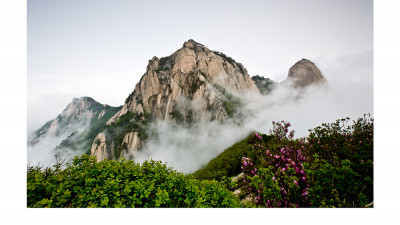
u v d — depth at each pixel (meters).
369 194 3.61
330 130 6.29
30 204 3.12
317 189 3.51
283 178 4.00
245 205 3.55
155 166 3.79
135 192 3.07
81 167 3.51
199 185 3.67
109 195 3.04
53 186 3.10
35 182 3.15
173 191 3.37
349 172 3.56
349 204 3.32
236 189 6.68
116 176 3.47
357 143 5.39
